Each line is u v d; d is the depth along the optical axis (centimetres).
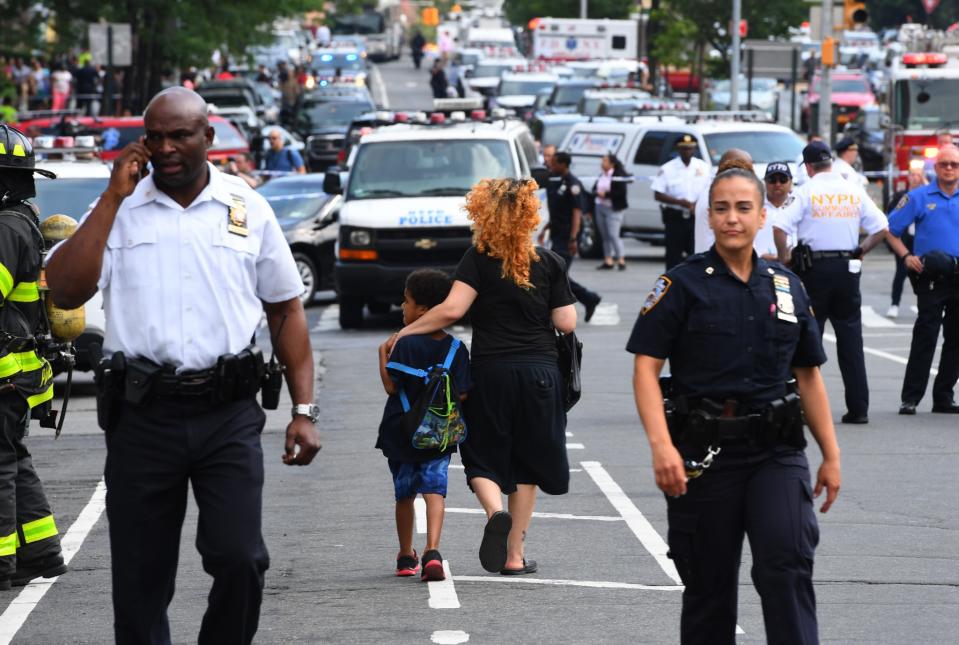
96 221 1362
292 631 1777
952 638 1741
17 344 1911
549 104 12306
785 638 1381
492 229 1956
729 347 1434
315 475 2733
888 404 3466
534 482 2005
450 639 1739
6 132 1908
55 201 3881
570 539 2223
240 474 1395
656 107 9319
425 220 4981
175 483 1401
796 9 13375
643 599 1905
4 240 1878
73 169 3950
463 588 1961
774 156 6775
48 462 2934
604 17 17800
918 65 7706
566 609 1861
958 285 3281
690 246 5184
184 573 2073
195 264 1401
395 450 1986
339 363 4234
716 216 1451
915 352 3309
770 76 10544
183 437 1390
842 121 12012
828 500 1484
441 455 1978
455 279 1970
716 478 1430
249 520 1388
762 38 13475
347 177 5231
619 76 12738
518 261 1958
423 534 2275
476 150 5216
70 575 2069
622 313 5212
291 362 1455
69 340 2006
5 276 1878
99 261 1365
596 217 6794
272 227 1441
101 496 2600
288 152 8306
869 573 2028
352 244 5012
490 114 5788
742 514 1437
